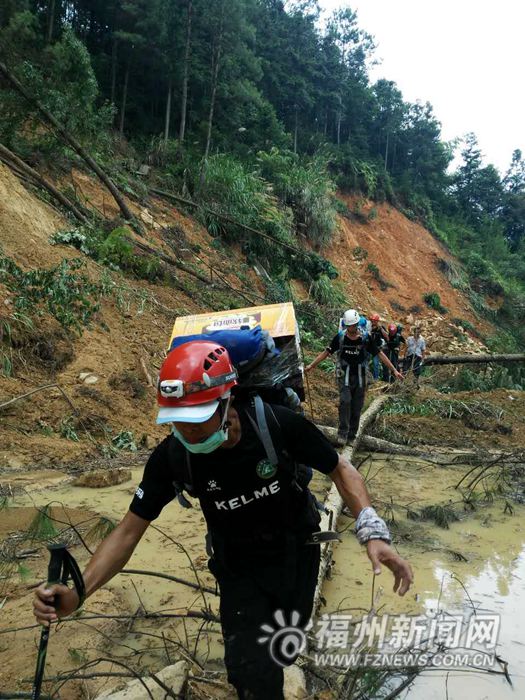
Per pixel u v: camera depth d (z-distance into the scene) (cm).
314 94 3794
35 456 597
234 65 2512
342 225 2750
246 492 201
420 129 4641
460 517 537
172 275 1258
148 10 2091
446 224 4116
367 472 688
